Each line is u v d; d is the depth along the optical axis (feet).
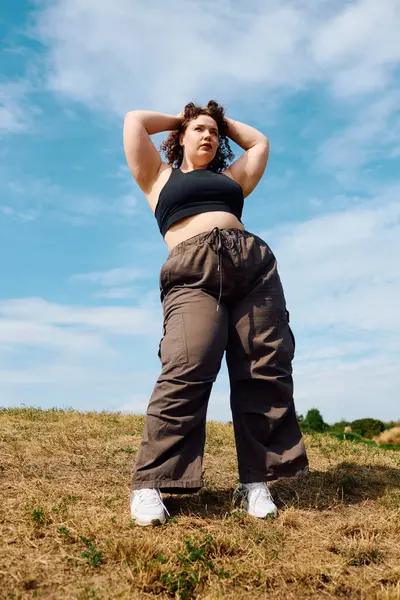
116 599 6.43
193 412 9.34
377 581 7.46
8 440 14.58
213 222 10.15
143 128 10.88
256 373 9.82
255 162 11.51
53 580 6.87
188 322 9.54
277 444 9.95
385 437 31.30
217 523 9.14
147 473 9.09
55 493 10.31
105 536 8.23
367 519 9.64
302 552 8.22
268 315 9.96
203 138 10.96
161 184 10.86
